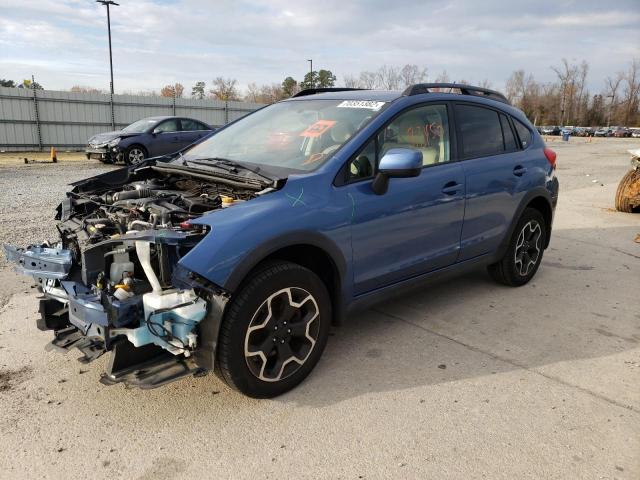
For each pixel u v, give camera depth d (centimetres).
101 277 275
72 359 345
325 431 275
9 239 615
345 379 326
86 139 2355
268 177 326
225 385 318
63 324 321
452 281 521
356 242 328
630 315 439
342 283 328
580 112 9881
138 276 283
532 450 261
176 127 1616
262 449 260
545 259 609
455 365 346
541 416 290
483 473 244
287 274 292
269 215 285
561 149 3194
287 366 307
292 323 304
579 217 866
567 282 523
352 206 322
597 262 599
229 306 275
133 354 274
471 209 414
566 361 355
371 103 379
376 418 286
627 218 860
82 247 295
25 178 1236
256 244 274
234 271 266
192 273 262
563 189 1225
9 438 265
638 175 889
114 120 2419
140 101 2486
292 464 249
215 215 279
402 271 369
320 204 308
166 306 257
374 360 352
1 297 446
